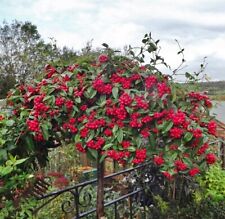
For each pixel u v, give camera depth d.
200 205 3.22
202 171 2.00
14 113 2.17
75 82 2.13
